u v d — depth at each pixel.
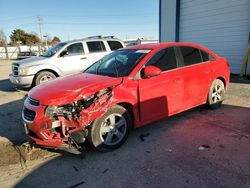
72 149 3.31
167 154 3.38
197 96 4.71
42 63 8.02
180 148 3.54
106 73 4.05
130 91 3.63
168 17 12.18
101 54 9.05
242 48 9.06
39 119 3.18
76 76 4.15
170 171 2.96
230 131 4.05
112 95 3.43
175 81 4.19
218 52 10.05
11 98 7.46
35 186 2.83
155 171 2.98
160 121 4.64
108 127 3.49
